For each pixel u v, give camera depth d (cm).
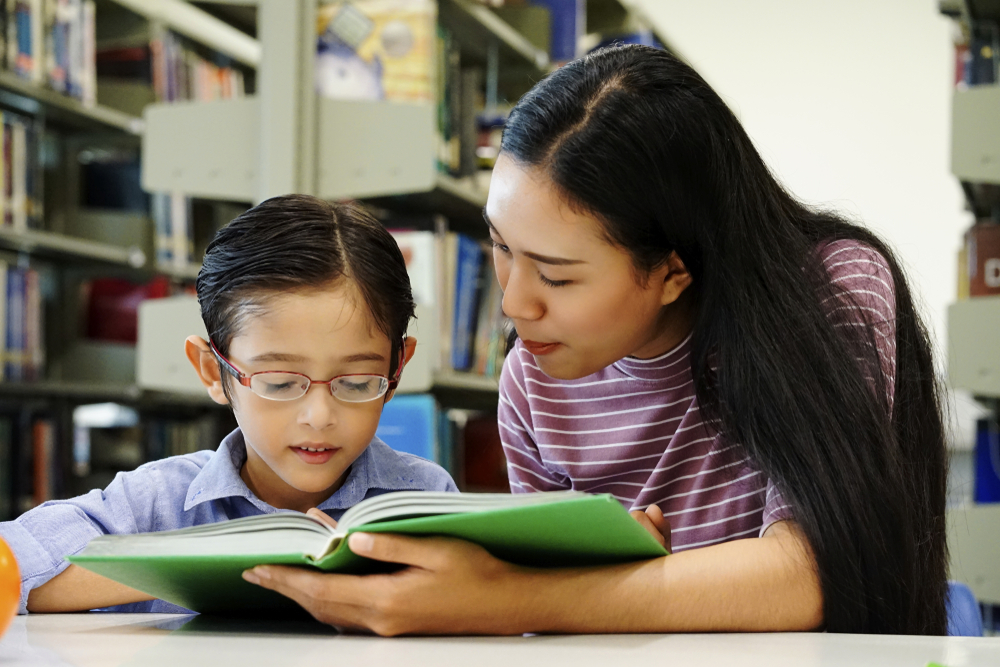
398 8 219
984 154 227
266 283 90
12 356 277
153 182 225
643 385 110
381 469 109
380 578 67
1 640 66
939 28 437
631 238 82
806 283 87
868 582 79
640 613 71
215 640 68
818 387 83
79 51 284
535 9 316
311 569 69
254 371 91
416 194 243
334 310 90
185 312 224
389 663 59
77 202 312
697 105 87
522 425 120
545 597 69
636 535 67
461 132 251
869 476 81
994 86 226
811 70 457
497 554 74
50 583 87
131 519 98
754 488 107
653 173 82
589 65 87
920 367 100
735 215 87
